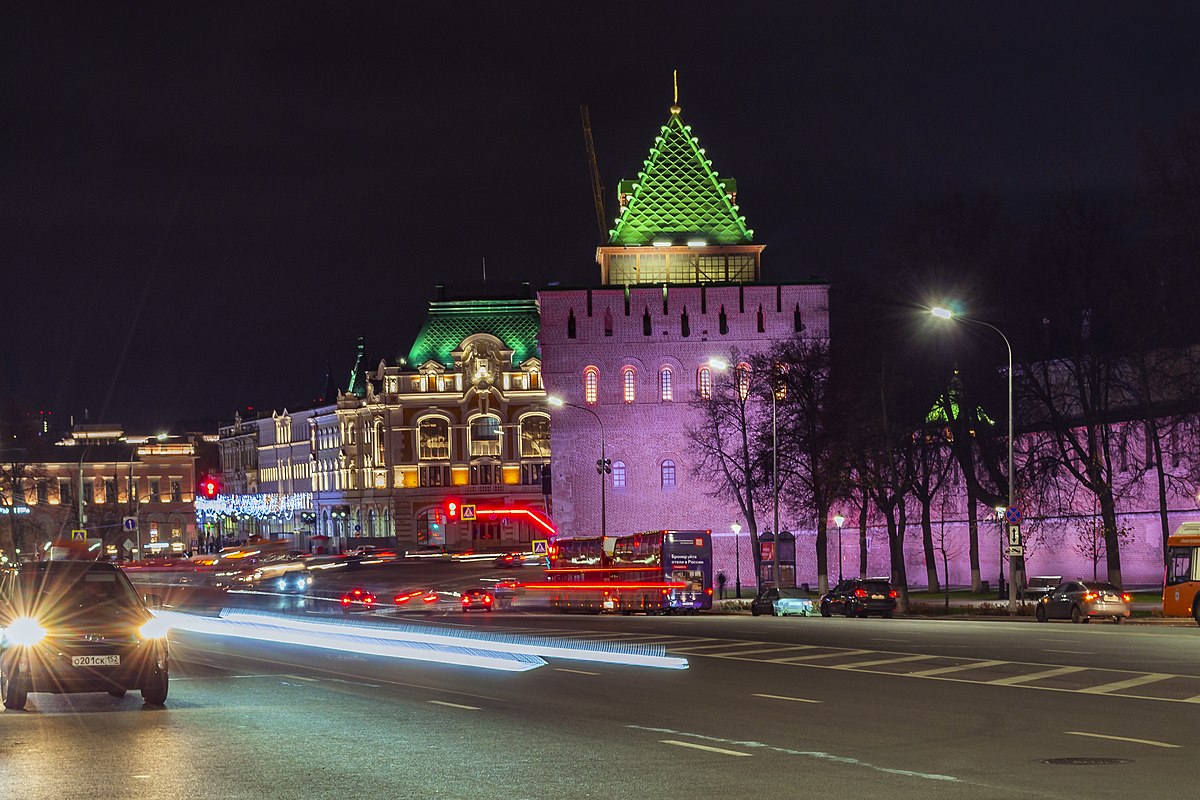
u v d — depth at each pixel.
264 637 47.47
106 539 178.50
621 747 18.25
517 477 158.25
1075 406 77.12
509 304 162.38
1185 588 49.44
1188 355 63.22
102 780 15.73
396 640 44.78
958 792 14.34
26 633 23.28
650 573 70.50
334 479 175.38
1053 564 80.56
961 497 88.94
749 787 14.85
